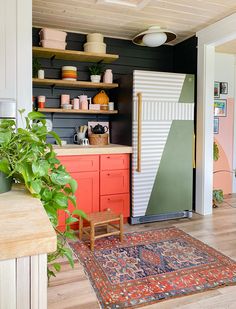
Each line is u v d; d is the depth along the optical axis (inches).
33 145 37.0
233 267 88.0
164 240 109.3
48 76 136.4
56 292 74.5
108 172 124.3
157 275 83.3
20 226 25.0
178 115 132.5
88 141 138.6
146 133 126.4
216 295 73.5
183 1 105.3
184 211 137.5
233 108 189.9
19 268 22.4
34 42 132.0
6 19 96.0
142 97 124.3
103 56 131.4
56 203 39.2
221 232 118.0
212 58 137.2
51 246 23.2
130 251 99.4
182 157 134.8
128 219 130.7
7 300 22.1
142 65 155.0
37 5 108.2
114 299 71.7
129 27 133.2
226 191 191.3
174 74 129.8
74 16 119.4
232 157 192.1
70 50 130.1
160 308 68.3
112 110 138.7
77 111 131.6
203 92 137.3
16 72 98.2
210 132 140.3
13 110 98.7
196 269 86.7
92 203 122.1
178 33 142.1
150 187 129.5
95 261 92.0
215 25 127.1
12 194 36.4
